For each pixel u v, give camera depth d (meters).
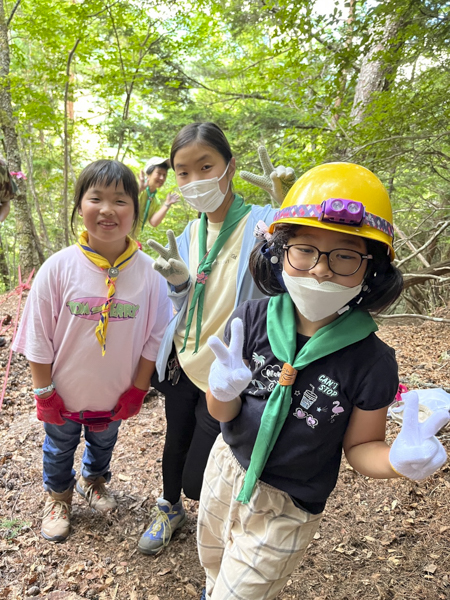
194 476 1.78
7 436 2.94
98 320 1.78
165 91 8.59
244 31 7.24
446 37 4.00
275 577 1.20
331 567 1.91
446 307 6.06
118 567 1.95
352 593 1.78
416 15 4.00
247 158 7.84
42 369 1.81
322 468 1.22
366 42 4.38
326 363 1.15
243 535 1.26
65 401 1.91
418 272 5.82
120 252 1.83
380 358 1.12
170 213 9.84
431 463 0.90
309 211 1.07
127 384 1.98
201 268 1.70
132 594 1.82
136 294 1.83
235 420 1.29
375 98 4.60
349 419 1.20
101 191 1.64
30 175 10.59
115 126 8.34
